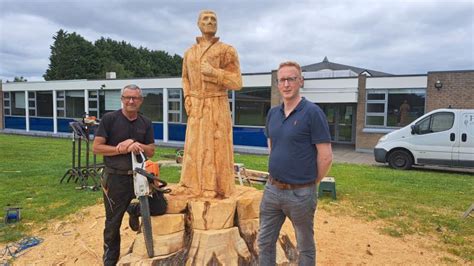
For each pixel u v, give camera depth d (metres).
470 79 15.05
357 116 17.56
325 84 18.06
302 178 2.89
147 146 3.66
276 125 3.00
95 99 22.00
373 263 4.25
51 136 23.22
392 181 9.24
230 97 17.95
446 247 4.77
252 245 3.64
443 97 15.56
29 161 11.53
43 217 5.67
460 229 5.46
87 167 7.84
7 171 9.58
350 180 9.28
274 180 2.99
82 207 6.21
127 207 3.63
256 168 11.21
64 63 61.91
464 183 9.20
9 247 4.54
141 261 3.42
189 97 3.74
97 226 5.25
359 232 5.29
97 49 64.88
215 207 3.48
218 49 3.60
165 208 3.57
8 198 6.75
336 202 6.94
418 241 4.98
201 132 3.67
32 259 4.23
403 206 6.70
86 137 7.77
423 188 8.38
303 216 2.93
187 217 3.61
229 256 3.46
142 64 72.12
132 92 3.52
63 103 23.23
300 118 2.86
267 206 3.09
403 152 11.82
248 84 17.56
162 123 19.94
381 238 5.07
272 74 17.00
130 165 3.50
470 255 4.50
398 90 16.67
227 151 3.75
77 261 4.14
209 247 3.39
